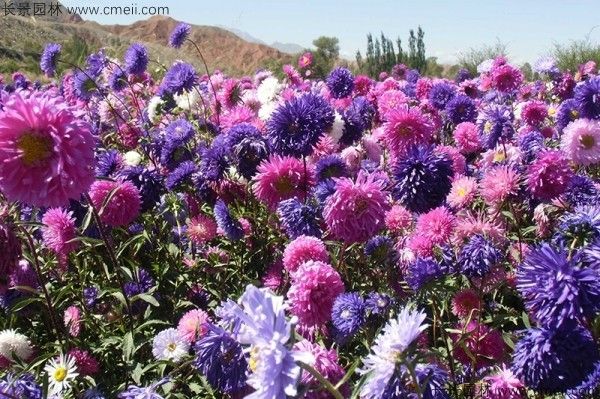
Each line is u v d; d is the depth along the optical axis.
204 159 1.45
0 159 0.77
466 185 1.28
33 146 0.77
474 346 0.98
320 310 0.91
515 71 2.29
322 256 1.04
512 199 1.21
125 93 2.45
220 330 0.75
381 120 2.04
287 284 1.22
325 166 1.34
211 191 1.46
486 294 1.11
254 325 0.55
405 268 1.09
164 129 1.89
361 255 1.18
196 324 1.07
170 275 1.34
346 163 1.44
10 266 0.87
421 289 0.95
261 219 1.45
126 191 1.22
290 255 1.04
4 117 0.77
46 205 0.79
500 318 1.01
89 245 1.13
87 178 0.80
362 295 1.09
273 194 1.22
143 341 1.11
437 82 2.42
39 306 1.21
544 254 0.73
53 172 0.77
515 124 2.14
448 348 0.93
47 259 1.28
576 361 0.74
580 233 0.92
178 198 1.38
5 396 0.90
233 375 0.73
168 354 1.05
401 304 1.00
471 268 0.96
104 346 1.12
